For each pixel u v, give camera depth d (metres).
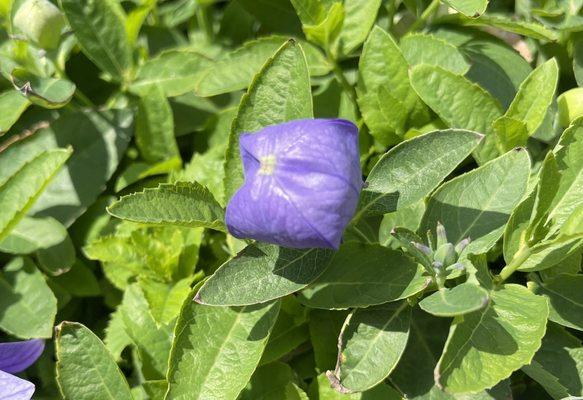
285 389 0.41
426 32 0.47
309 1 0.44
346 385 0.37
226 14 0.50
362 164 0.44
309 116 0.39
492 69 0.45
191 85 0.47
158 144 0.46
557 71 0.41
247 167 0.35
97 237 0.45
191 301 0.39
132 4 0.50
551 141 0.43
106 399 0.39
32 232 0.45
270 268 0.37
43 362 0.45
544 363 0.40
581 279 0.40
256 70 0.45
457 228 0.39
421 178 0.38
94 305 0.46
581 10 0.45
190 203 0.38
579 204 0.38
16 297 0.44
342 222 0.34
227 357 0.39
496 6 0.48
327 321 0.42
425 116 0.44
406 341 0.38
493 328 0.37
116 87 0.49
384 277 0.38
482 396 0.39
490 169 0.39
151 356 0.42
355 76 0.46
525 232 0.38
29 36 0.45
